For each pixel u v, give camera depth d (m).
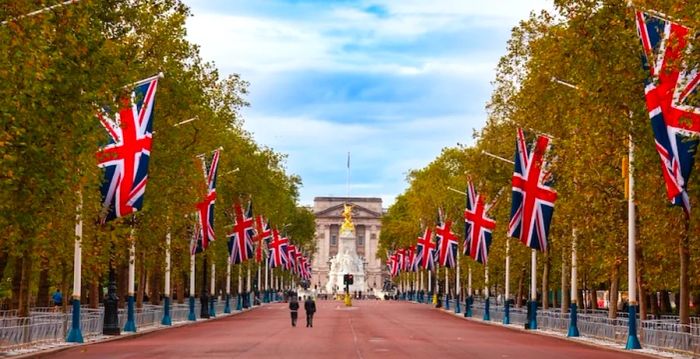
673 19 43.31
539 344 60.84
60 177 43.44
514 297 151.75
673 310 116.56
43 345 53.88
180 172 77.12
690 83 40.41
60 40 43.22
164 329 78.88
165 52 72.56
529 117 77.31
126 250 71.19
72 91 43.88
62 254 61.50
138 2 70.69
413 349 53.44
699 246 54.97
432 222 158.00
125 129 52.62
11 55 38.44
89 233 61.75
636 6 49.47
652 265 65.19
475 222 87.31
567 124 67.62
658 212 54.28
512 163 89.00
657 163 51.47
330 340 62.56
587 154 57.72
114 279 66.19
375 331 76.44
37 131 42.00
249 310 142.75
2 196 42.09
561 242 71.56
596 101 52.88
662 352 53.03
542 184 65.25
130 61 66.81
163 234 79.00
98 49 46.06
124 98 50.81
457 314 127.75
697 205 48.47
